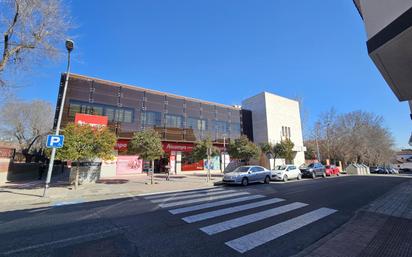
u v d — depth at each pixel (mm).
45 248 4625
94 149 13852
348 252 4293
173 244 4797
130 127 24000
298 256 4188
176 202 9453
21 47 11336
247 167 17734
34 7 11172
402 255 4125
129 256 4227
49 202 10016
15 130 32500
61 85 21062
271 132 34375
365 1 5270
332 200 9750
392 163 68312
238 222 6355
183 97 28812
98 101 22469
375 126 51219
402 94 7559
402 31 4312
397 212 7375
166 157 26984
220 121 32156
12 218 7090
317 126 51375
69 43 11555
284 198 10273
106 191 12773
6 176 17984
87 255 4285
